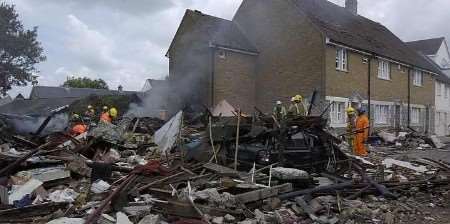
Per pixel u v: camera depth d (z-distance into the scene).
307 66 22.72
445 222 7.00
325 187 7.84
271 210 6.80
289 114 9.69
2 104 41.56
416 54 33.66
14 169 8.03
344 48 23.17
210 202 6.43
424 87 32.47
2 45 43.00
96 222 5.50
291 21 23.58
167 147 11.41
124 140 12.27
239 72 24.31
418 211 7.59
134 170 7.62
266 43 24.94
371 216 6.97
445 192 9.11
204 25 24.20
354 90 24.00
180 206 5.98
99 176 7.82
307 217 6.74
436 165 12.41
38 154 8.90
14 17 44.88
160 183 7.27
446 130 37.53
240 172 8.62
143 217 5.80
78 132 13.11
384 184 8.93
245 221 6.02
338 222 6.54
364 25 29.28
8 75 44.03
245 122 10.47
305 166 9.35
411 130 25.75
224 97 23.36
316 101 21.88
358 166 10.19
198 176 7.89
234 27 26.03
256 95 25.31
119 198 6.19
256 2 25.52
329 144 10.08
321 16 24.42
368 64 25.23
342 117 23.16
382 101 26.62
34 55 45.47
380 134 21.27
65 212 6.00
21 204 6.22
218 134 9.72
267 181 7.93
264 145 9.43
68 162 8.41
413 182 9.25
